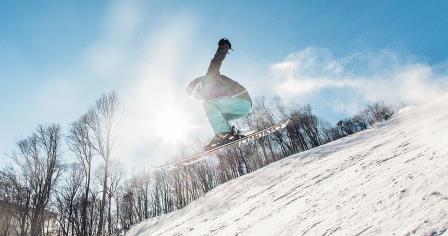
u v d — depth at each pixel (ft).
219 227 40.27
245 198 58.75
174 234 52.29
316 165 61.87
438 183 18.42
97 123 105.40
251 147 145.28
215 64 18.01
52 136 103.91
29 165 99.66
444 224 13.07
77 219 98.17
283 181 59.67
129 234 82.48
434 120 49.88
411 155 30.30
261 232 27.91
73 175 101.91
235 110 18.63
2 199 95.09
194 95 18.81
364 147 58.29
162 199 146.10
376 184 24.93
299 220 25.55
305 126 156.15
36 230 92.99
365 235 15.85
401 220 15.72
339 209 23.09
